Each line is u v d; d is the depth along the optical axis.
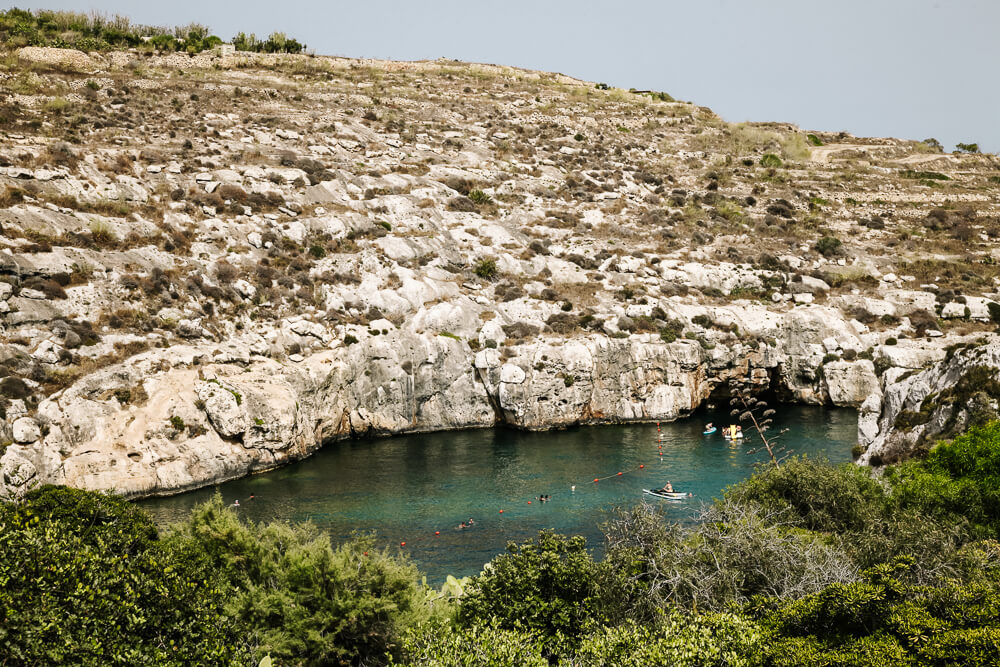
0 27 99.75
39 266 51.19
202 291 58.62
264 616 21.38
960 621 17.02
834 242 84.94
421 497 45.06
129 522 23.83
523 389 61.91
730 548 24.27
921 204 102.88
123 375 48.56
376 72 125.69
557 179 95.69
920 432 34.78
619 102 133.50
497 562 22.23
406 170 86.75
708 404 70.69
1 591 13.64
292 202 72.56
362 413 60.31
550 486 47.09
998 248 86.94
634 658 16.58
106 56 102.19
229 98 97.06
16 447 41.38
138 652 14.50
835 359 69.06
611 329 66.56
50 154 64.50
